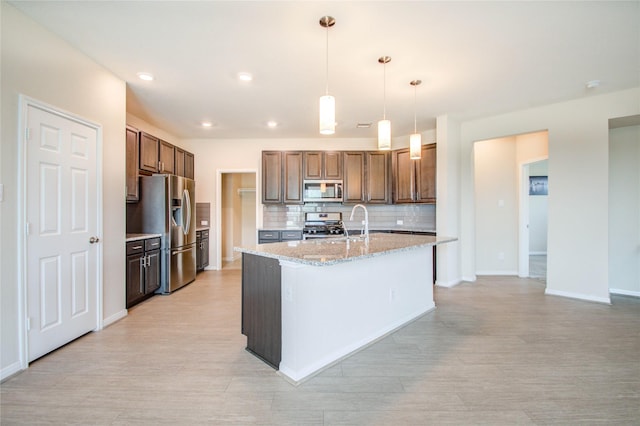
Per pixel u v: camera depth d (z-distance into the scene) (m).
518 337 2.67
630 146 3.99
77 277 2.58
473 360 2.26
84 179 2.64
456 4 2.00
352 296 2.45
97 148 2.78
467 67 2.88
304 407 1.72
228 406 1.73
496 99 3.71
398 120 4.57
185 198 4.45
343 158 5.37
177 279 4.24
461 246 4.72
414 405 1.74
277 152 5.36
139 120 4.47
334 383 1.97
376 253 2.13
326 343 2.22
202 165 5.70
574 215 3.78
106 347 2.47
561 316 3.18
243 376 2.05
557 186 3.89
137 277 3.53
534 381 1.98
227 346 2.52
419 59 2.72
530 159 4.95
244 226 7.38
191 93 3.49
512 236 5.20
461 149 4.66
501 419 1.61
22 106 2.08
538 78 3.12
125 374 2.07
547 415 1.64
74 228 2.54
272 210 5.72
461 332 2.79
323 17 2.13
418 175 4.92
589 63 2.82
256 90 3.41
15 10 2.03
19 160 2.06
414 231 4.99
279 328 2.13
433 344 2.54
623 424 1.57
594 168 3.63
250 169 5.71
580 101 3.71
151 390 1.89
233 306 3.56
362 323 2.54
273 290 2.19
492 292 4.13
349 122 4.64
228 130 5.10
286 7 2.02
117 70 2.91
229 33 2.32
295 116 4.34
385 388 1.91
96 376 2.04
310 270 2.11
